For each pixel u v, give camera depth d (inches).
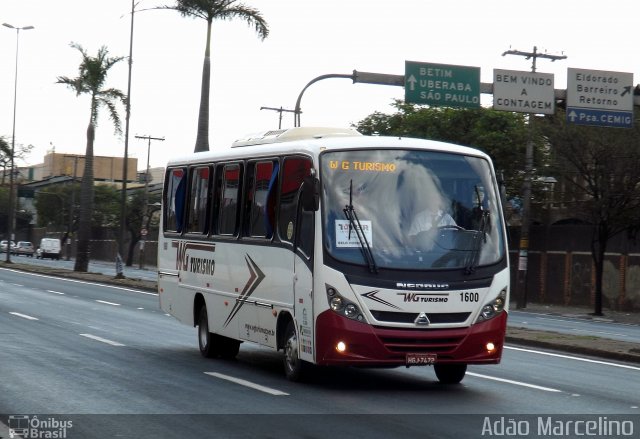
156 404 448.5
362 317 489.7
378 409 445.4
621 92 1179.9
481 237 514.0
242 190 615.5
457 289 498.6
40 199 4574.3
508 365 658.2
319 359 498.0
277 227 557.0
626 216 1663.4
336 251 497.4
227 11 1608.0
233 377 555.5
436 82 1234.6
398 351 491.2
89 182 2231.8
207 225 669.9
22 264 2815.0
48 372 552.1
